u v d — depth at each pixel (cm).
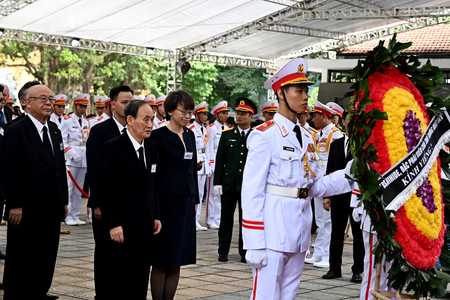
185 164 580
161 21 1770
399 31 2191
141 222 516
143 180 521
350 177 417
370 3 1778
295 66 445
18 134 580
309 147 459
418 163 422
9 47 3294
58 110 1159
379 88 422
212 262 857
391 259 419
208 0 1617
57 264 791
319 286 727
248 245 438
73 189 1155
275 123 451
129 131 525
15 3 1573
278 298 448
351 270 829
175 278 579
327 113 850
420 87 458
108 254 518
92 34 1880
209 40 2002
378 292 441
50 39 1881
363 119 410
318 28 2111
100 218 546
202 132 1193
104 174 508
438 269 444
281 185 444
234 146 872
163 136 577
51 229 591
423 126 432
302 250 448
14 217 575
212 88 3672
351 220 749
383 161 413
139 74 3550
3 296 589
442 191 476
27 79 3875
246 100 888
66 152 1130
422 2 1775
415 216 423
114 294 518
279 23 1972
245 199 442
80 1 1558
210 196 1209
